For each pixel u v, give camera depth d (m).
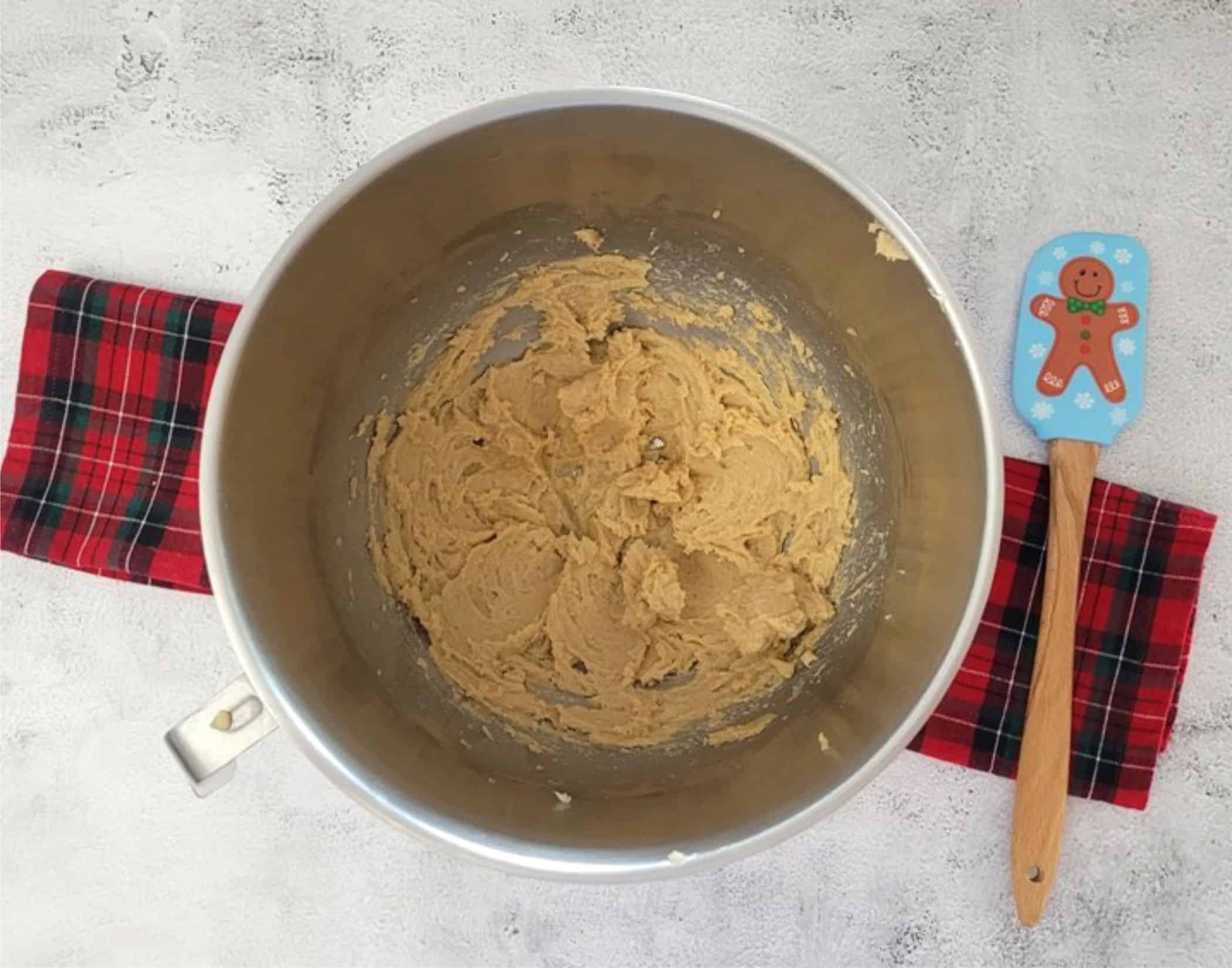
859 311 0.29
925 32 0.35
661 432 0.33
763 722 0.30
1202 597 0.34
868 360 0.30
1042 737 0.33
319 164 0.35
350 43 0.35
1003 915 0.34
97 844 0.35
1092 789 0.34
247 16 0.35
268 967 0.35
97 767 0.35
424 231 0.28
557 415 0.33
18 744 0.35
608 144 0.26
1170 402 0.34
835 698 0.30
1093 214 0.35
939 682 0.25
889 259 0.26
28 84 0.35
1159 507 0.34
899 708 0.26
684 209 0.29
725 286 0.31
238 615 0.24
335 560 0.29
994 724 0.34
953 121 0.35
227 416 0.24
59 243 0.35
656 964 0.34
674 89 0.35
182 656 0.35
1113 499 0.34
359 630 0.29
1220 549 0.34
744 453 0.33
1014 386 0.34
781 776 0.27
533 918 0.35
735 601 0.32
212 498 0.24
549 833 0.25
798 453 0.32
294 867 0.35
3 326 0.35
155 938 0.35
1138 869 0.34
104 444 0.34
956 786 0.34
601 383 0.33
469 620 0.32
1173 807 0.34
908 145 0.35
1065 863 0.34
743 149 0.26
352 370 0.29
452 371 0.32
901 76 0.35
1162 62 0.35
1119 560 0.34
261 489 0.26
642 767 0.30
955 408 0.26
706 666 0.32
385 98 0.35
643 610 0.32
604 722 0.31
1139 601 0.34
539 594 0.32
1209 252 0.34
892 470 0.30
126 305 0.34
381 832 0.35
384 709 0.28
